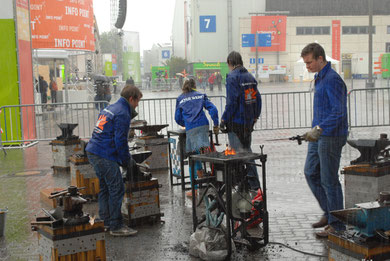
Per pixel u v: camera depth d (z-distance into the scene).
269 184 6.18
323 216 4.22
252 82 5.07
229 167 3.47
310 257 3.61
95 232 3.32
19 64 10.74
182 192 6.05
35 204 5.70
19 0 10.87
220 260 3.55
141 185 4.62
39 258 3.55
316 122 3.94
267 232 3.79
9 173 7.80
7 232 4.61
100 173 4.25
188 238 4.19
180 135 6.12
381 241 2.71
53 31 16.88
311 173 4.16
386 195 2.81
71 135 7.72
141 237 4.29
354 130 10.43
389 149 4.27
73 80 25.16
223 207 3.62
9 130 10.77
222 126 5.12
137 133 9.12
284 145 9.37
